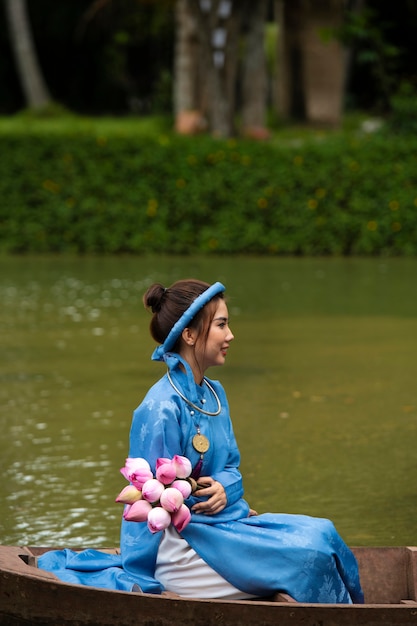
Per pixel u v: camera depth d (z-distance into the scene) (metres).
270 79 48.50
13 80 53.12
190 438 5.56
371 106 47.34
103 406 11.47
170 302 5.68
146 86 53.00
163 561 5.52
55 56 53.12
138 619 5.09
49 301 18.47
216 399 5.75
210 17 28.31
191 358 5.70
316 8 38.47
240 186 24.78
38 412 11.24
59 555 5.77
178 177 24.88
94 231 25.14
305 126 38.84
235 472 5.69
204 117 31.83
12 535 7.74
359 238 24.73
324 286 19.98
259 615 5.10
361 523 7.98
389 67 30.56
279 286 19.98
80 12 51.06
